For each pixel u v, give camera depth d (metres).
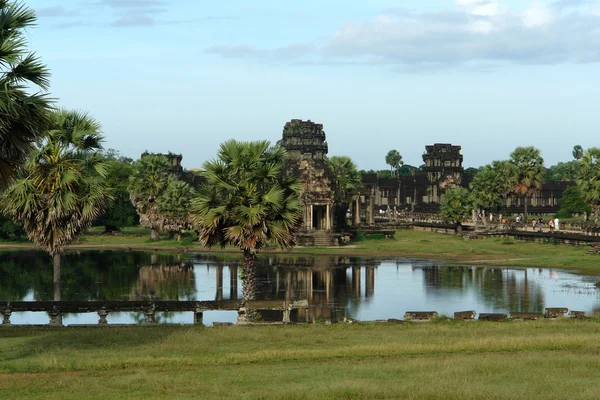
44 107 26.08
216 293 59.72
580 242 96.12
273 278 70.38
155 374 24.98
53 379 24.17
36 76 26.45
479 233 117.88
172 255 95.00
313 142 171.75
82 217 41.34
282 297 57.34
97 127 42.66
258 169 44.94
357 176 134.12
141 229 147.88
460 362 26.06
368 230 122.31
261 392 21.67
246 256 45.00
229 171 45.66
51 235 41.47
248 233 43.78
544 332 34.84
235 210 44.28
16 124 25.98
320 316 47.72
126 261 86.94
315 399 20.83
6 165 26.17
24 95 25.64
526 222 126.06
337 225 123.62
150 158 116.00
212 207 44.94
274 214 45.03
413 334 34.59
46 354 28.89
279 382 23.59
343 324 38.75
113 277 70.88
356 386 21.80
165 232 130.25
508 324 38.22
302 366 26.53
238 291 60.88
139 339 32.91
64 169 40.66
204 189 45.19
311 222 112.25
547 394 20.75
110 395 21.84
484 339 31.64
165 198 110.81
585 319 40.34
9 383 23.48
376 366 25.86
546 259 84.06
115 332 35.19
